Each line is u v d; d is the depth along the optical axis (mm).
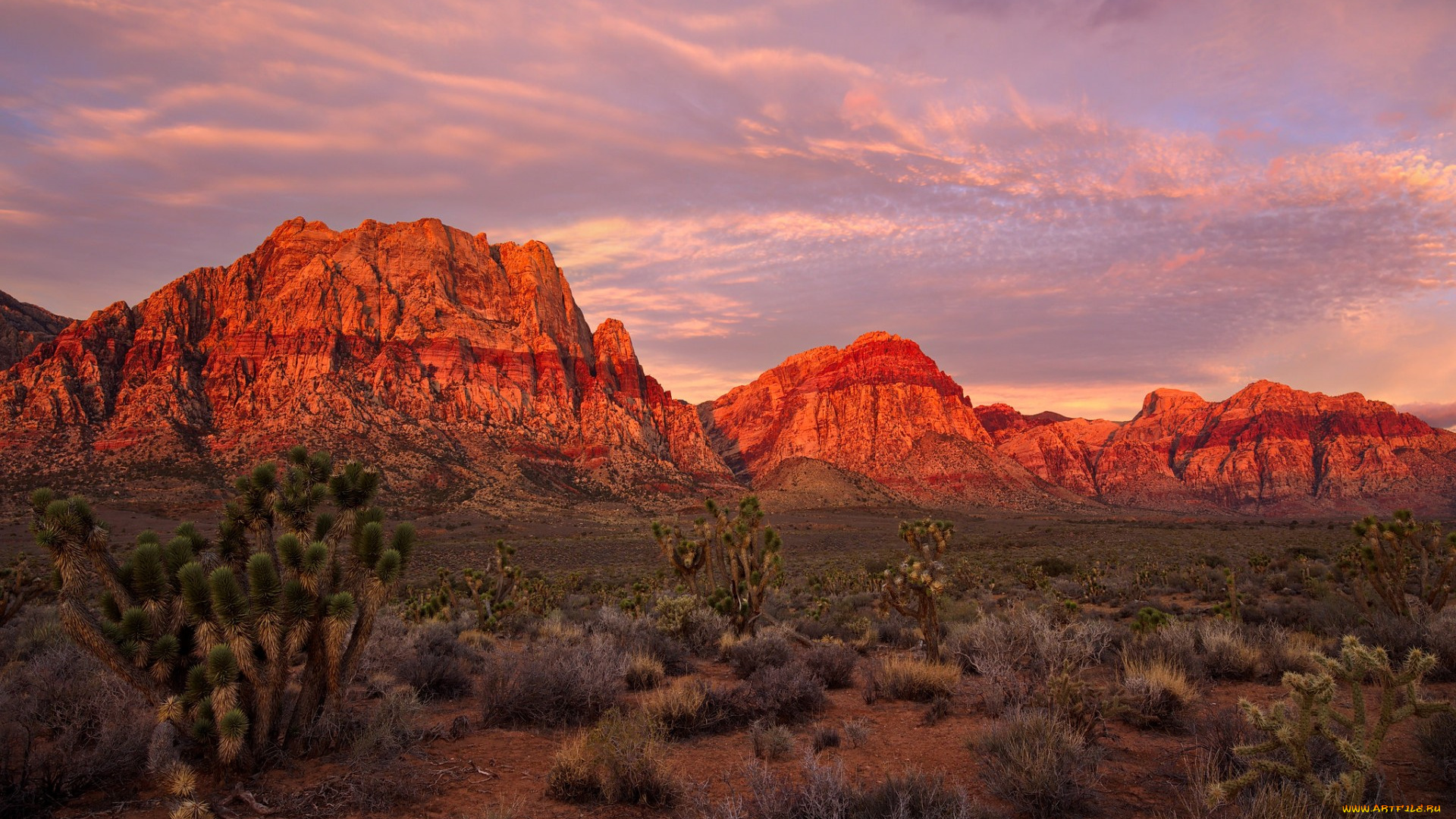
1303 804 4340
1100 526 114250
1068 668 7594
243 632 6062
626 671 10234
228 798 5617
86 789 6020
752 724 7586
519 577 23016
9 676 8422
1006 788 5398
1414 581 18031
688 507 173375
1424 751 5691
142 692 6121
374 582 6969
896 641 15141
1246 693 8742
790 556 72250
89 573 6047
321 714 6812
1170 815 5105
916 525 11438
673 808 5648
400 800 5789
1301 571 25703
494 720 8164
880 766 6504
